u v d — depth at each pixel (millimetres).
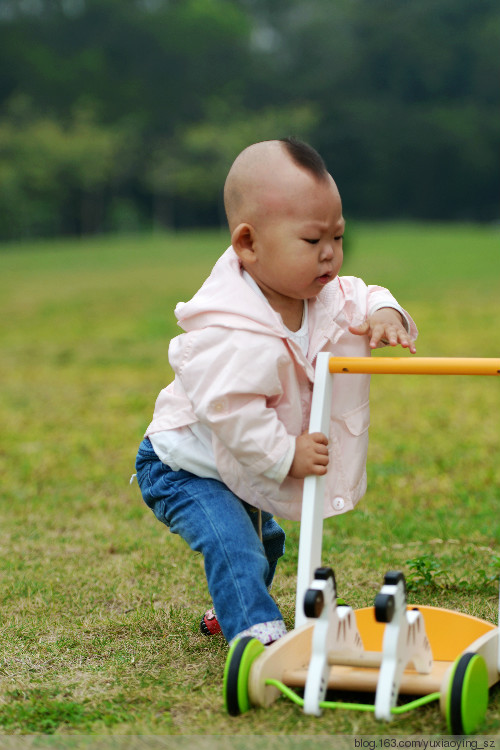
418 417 7270
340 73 73438
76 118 57688
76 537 4430
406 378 9242
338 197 2605
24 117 56062
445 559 3877
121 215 61031
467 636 2703
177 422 2738
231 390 2494
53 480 5652
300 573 2539
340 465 2760
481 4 75812
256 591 2562
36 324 14844
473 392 8297
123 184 63094
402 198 71375
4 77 64750
